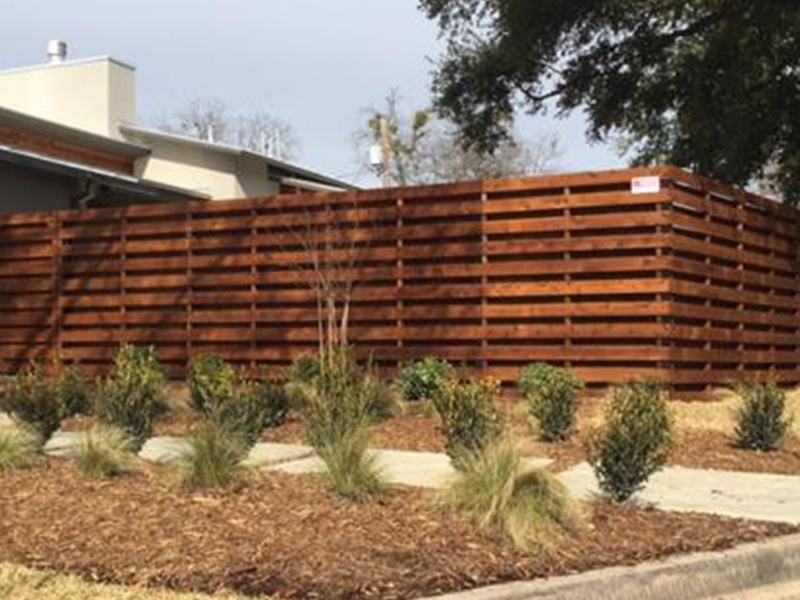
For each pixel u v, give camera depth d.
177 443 9.39
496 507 6.94
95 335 16.48
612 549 6.84
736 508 8.38
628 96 24.45
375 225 14.70
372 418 10.99
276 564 6.18
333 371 11.13
